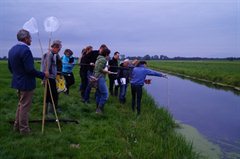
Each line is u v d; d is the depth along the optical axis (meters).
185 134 11.30
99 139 8.43
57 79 11.31
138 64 12.50
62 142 7.74
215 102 19.34
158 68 69.25
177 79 41.06
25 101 7.98
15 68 7.73
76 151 7.32
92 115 11.05
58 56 11.30
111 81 15.99
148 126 10.18
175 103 18.70
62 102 12.07
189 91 25.75
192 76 45.94
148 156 7.30
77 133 8.77
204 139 10.74
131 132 9.33
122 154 7.39
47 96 10.14
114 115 11.61
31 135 8.05
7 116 9.64
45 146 7.32
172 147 8.05
